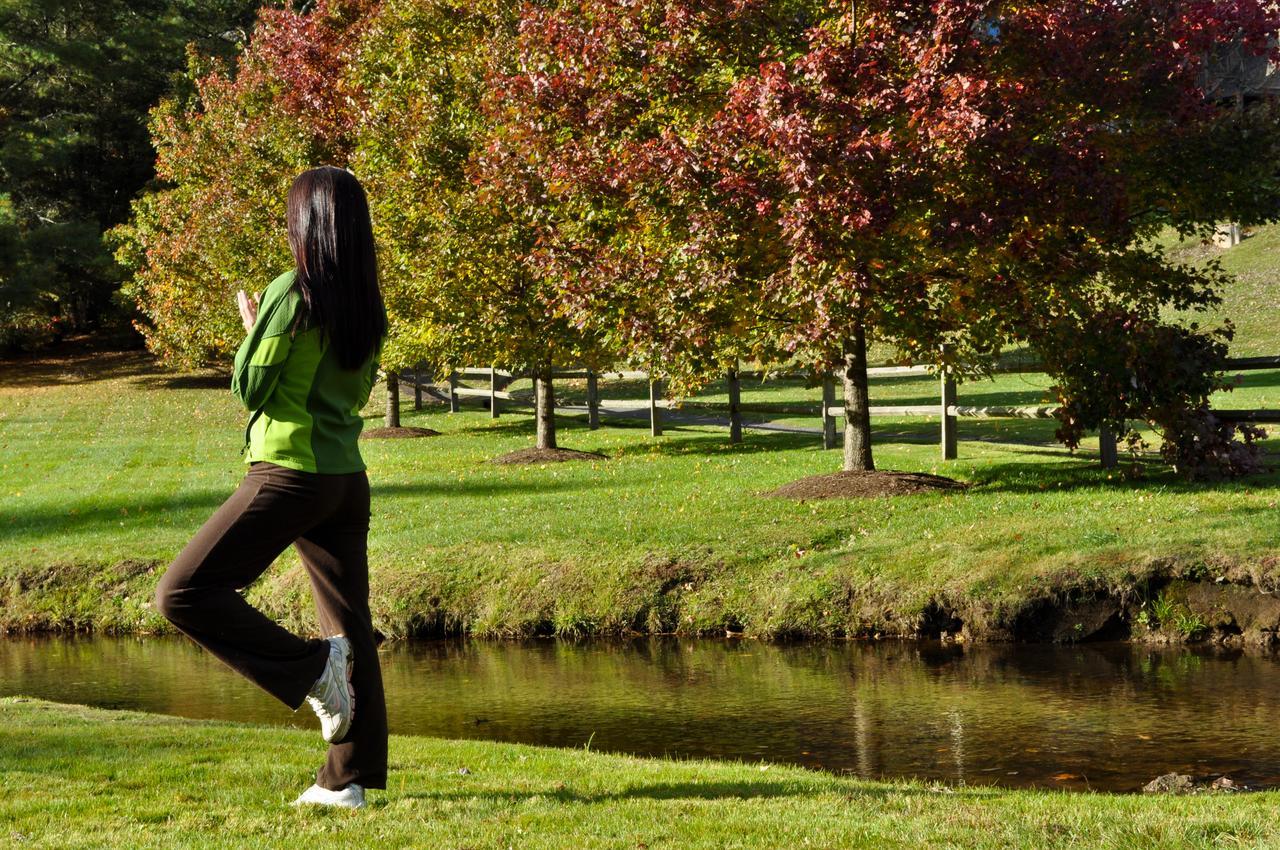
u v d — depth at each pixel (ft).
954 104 35.53
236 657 12.45
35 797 14.65
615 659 33.53
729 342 44.88
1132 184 41.70
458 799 14.53
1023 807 14.38
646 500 48.32
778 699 27.78
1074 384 43.57
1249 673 27.84
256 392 12.35
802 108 36.73
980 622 33.01
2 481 71.72
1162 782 19.35
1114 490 41.88
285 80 79.87
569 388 124.47
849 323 39.78
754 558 38.17
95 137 151.94
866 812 13.82
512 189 48.32
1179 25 40.86
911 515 40.65
